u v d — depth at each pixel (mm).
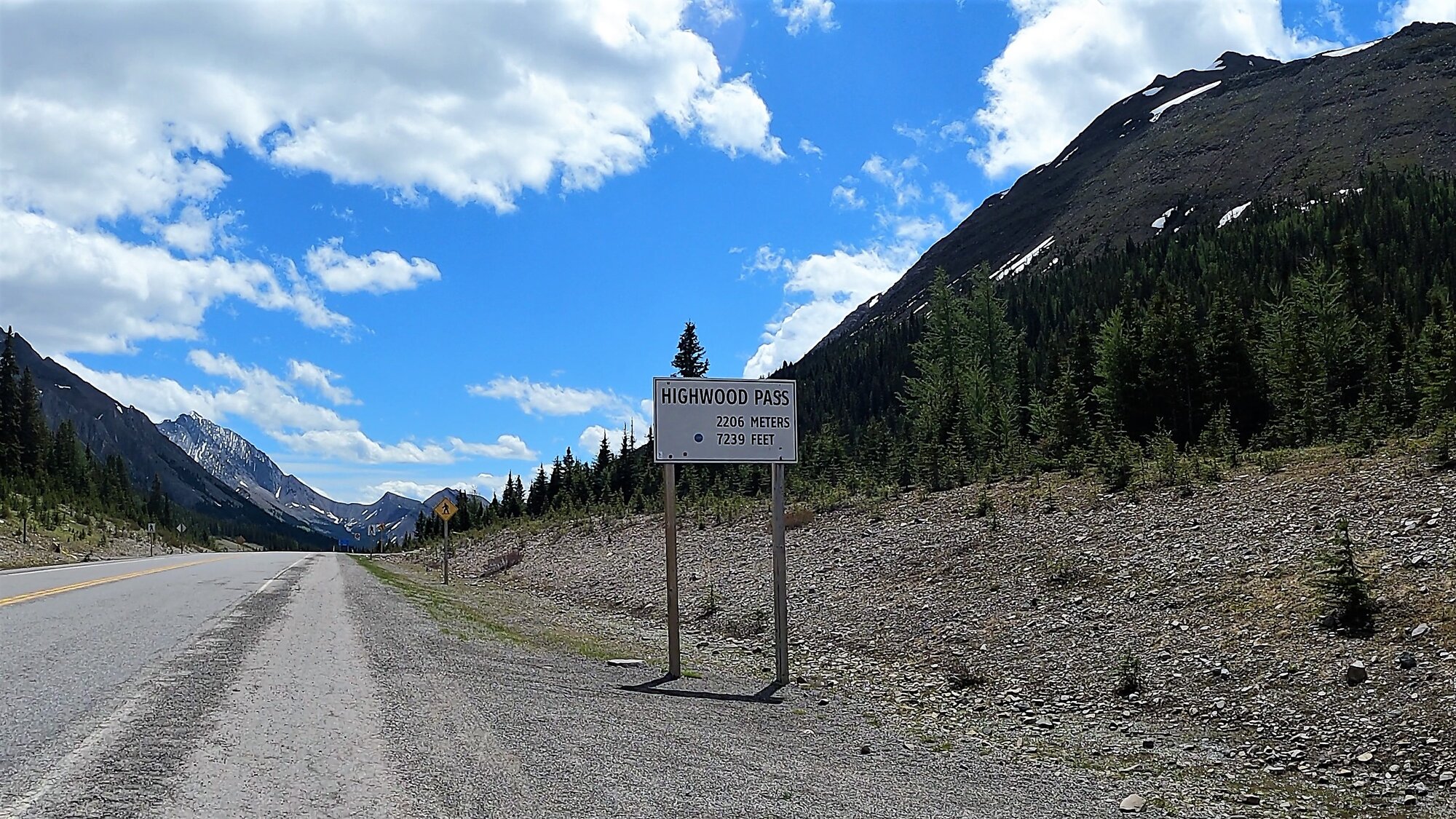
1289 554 12352
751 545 25781
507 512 91188
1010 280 160375
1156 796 6773
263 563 39562
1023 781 7016
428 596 23391
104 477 117125
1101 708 9555
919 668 12203
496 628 15758
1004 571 15828
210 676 8562
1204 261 107625
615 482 70375
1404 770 7039
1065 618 12711
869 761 7277
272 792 5062
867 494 29859
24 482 81375
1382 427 19781
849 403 111750
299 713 7082
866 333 149250
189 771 5391
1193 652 10336
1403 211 104375
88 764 5453
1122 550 14938
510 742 6672
